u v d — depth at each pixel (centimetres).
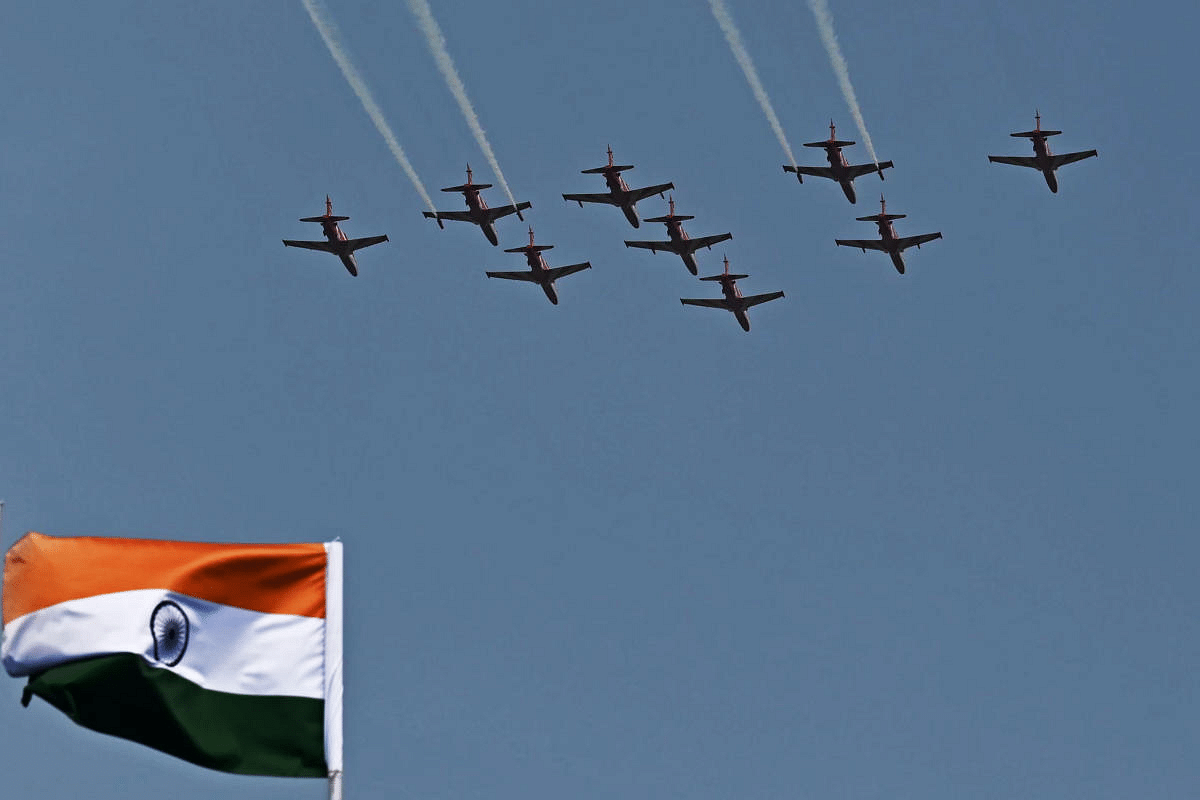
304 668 8494
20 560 8300
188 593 8369
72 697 8194
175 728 8238
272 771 8388
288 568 8544
